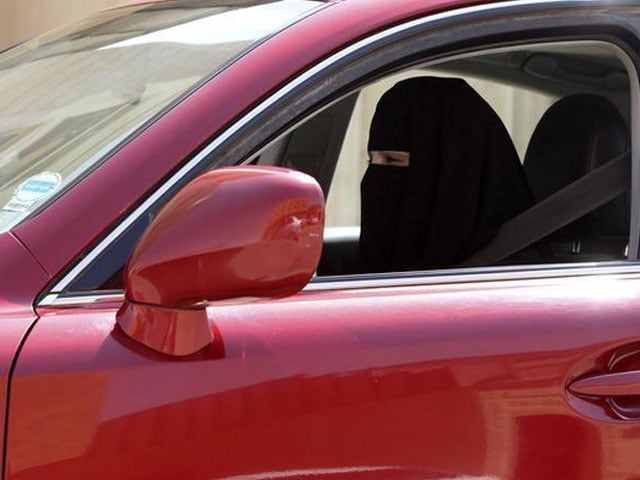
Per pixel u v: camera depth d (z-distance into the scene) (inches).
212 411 65.2
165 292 64.0
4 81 95.7
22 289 66.8
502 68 112.3
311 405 67.6
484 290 77.2
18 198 71.9
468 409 71.2
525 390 72.7
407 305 73.7
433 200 98.7
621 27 86.7
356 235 113.3
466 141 99.2
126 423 63.5
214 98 73.2
